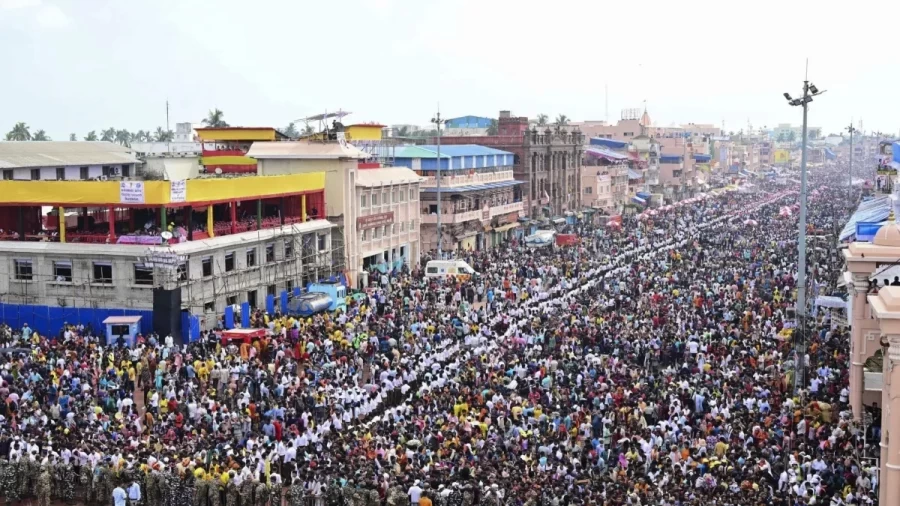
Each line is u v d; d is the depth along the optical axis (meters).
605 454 36.25
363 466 34.16
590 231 114.69
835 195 178.38
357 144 93.06
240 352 51.69
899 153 67.00
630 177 166.75
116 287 60.09
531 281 74.31
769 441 37.00
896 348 27.94
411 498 32.19
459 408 40.72
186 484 33.78
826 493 32.44
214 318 62.16
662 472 33.66
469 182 104.50
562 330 55.31
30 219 66.50
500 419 39.59
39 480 34.72
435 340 54.62
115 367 47.72
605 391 43.28
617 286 72.44
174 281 58.69
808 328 55.34
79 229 68.25
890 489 28.36
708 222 130.00
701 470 34.12
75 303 60.91
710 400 41.62
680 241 107.62
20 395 42.94
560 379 45.84
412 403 42.09
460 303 65.19
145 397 44.50
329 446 37.28
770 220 126.94
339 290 64.88
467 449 35.56
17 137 140.88
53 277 61.41
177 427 39.69
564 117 195.25
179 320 57.88
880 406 40.12
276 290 69.94
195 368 47.94
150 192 59.47
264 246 69.12
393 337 54.59
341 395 43.28
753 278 75.12
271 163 79.06
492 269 81.12
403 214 90.25
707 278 74.50
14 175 85.94
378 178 84.88
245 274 66.31
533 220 120.38
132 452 35.75
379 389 45.25
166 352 50.59
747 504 30.70
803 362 46.28
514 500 31.34
